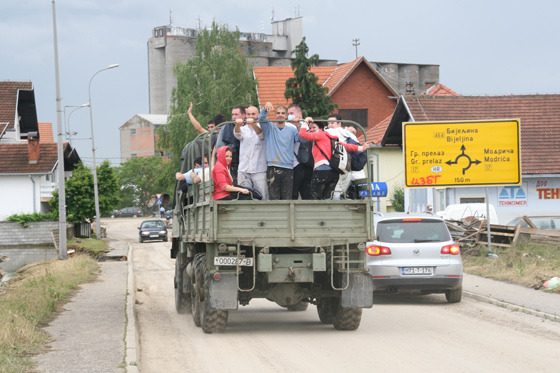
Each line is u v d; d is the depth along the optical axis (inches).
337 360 373.7
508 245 999.0
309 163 468.8
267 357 385.7
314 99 2220.7
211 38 2652.6
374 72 2568.9
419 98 1529.3
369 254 612.1
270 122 460.4
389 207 1796.3
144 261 1362.0
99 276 932.6
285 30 5211.6
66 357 357.1
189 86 2615.7
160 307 652.7
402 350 402.0
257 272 457.4
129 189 5123.0
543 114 1505.9
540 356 381.1
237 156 488.7
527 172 1391.5
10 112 2395.4
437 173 1047.6
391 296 699.4
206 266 457.7
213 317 465.1
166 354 399.2
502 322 516.4
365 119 2573.8
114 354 365.4
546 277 711.1
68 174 2610.7
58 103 1314.0
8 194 2178.9
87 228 2361.0
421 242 612.7
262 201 438.9
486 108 1523.1
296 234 441.4
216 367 361.1
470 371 343.0
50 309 552.1
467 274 826.8
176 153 2576.3
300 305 610.2
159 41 5610.2
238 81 2620.6
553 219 1093.1
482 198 1444.4
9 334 398.6
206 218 454.6
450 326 498.0
